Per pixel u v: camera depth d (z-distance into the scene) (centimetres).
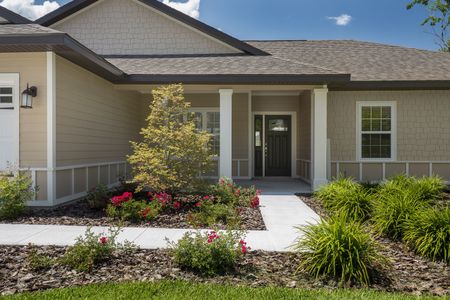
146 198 880
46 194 788
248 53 1265
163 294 363
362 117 1198
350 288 395
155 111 842
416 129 1191
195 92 1382
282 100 1484
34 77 784
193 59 1173
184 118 963
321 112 1043
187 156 826
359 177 1197
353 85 1102
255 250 511
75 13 1292
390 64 1276
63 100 826
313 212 782
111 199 727
